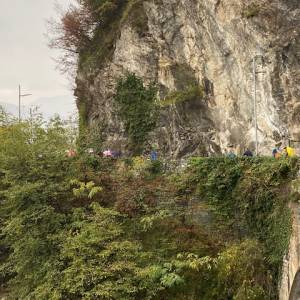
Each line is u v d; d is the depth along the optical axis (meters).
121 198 20.84
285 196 17.34
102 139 35.38
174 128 31.94
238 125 28.89
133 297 17.62
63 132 22.72
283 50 26.61
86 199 21.16
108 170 22.30
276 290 17.14
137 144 33.12
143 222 19.91
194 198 19.94
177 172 20.89
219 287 17.72
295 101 26.17
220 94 30.08
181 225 19.67
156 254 18.98
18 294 19.61
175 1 32.56
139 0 34.94
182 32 32.22
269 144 27.11
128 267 17.86
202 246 18.89
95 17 38.09
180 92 31.98
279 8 26.95
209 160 20.00
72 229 19.73
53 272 18.47
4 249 22.16
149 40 33.84
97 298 17.48
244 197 18.72
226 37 29.20
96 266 17.98
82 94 39.25
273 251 17.55
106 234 18.89
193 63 31.70
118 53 35.56
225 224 19.11
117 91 34.47
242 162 19.34
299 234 16.28
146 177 21.39
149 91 33.38
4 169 21.22
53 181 21.05
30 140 21.91
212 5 29.69
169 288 18.05
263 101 27.28
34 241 19.34
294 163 17.45
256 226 18.31
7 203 21.02
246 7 27.95
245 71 28.19
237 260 17.73
